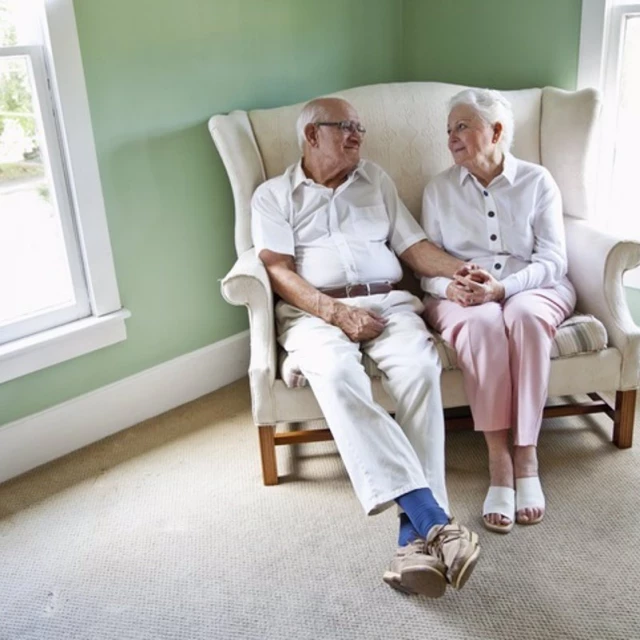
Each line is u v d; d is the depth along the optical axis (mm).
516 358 1875
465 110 2004
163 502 1977
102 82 2113
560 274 2051
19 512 1962
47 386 2168
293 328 1963
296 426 2322
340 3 2713
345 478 2045
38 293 2164
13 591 1684
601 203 2611
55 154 2082
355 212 2117
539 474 1994
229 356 2656
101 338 2254
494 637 1478
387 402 1912
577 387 1970
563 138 2324
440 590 1494
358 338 1908
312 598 1610
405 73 3035
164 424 2400
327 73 2754
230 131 2252
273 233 2084
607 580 1610
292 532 1829
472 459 2094
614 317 1969
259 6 2455
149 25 2184
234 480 2062
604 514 1822
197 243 2482
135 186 2262
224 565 1727
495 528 1770
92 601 1641
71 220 2154
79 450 2256
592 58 2439
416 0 2889
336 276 2068
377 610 1566
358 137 2068
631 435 2076
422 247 2125
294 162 2324
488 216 2080
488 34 2711
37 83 2004
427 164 2375
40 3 1947
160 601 1628
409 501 1602
